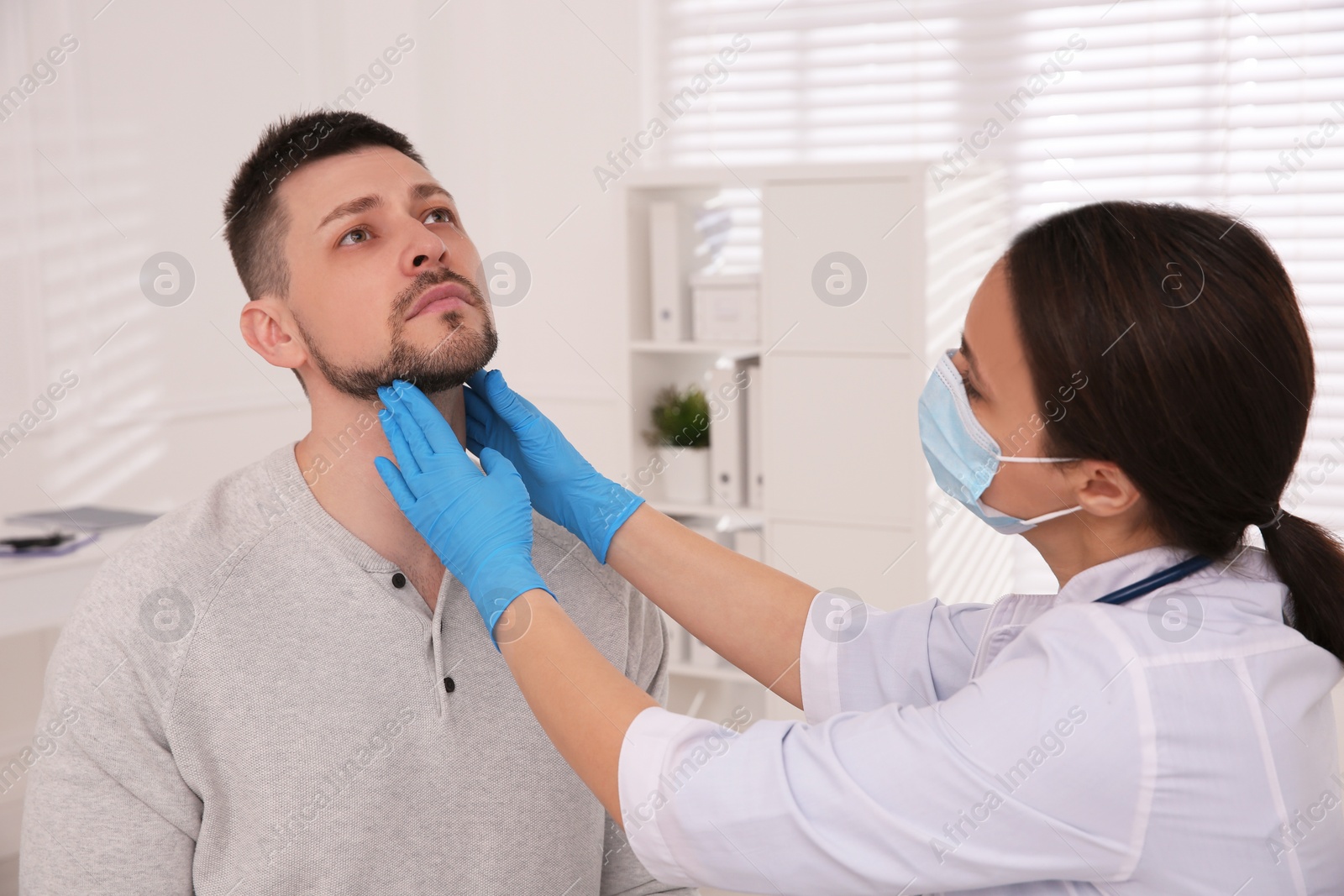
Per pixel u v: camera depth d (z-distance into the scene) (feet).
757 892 2.91
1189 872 2.69
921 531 8.86
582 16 11.20
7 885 8.05
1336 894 2.79
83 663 3.18
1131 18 9.57
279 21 10.87
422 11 11.58
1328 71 9.04
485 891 3.54
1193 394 2.64
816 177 8.86
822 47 10.62
